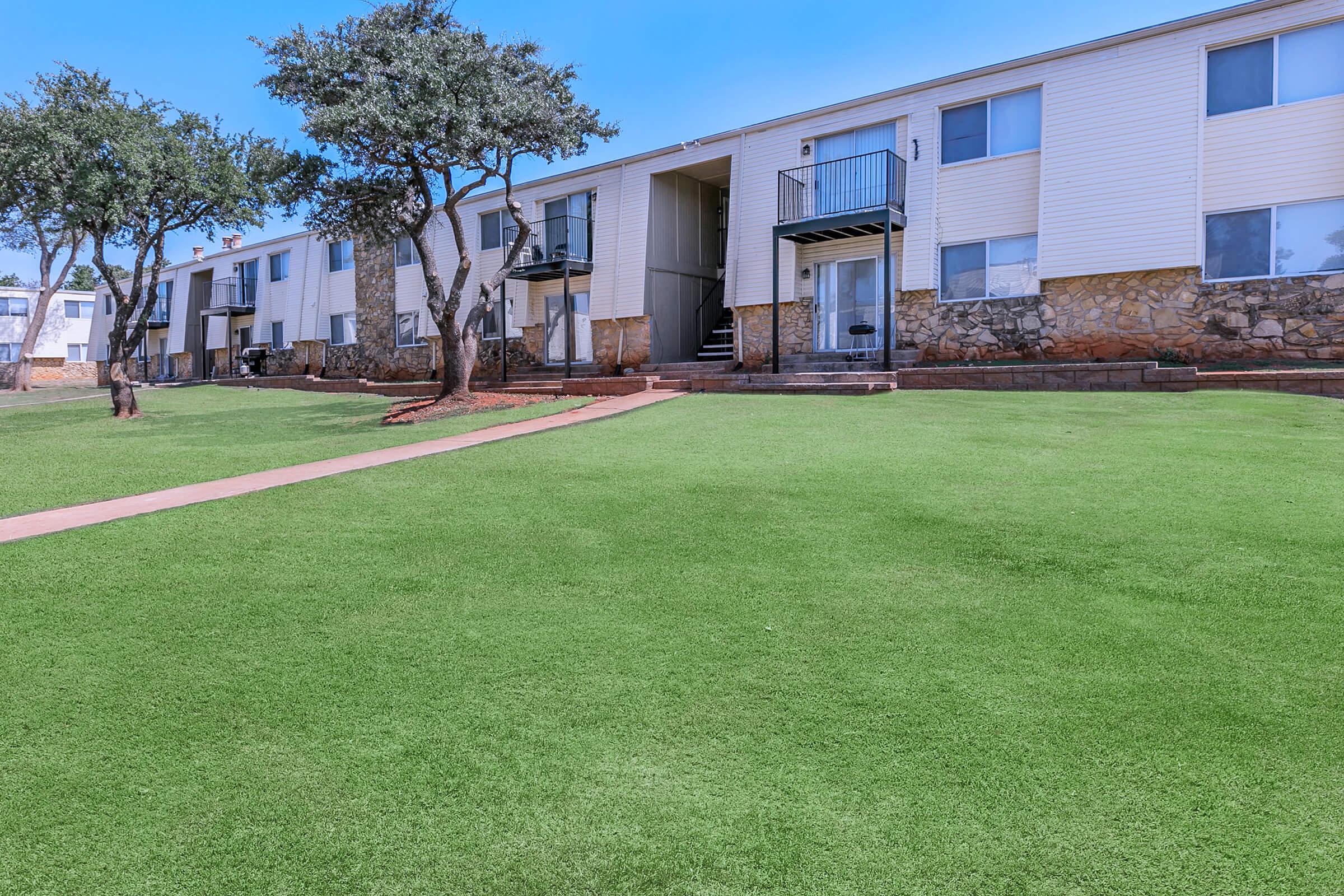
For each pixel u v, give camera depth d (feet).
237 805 7.51
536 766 8.04
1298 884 6.18
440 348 72.84
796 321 51.93
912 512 16.52
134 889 6.44
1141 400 30.37
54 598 12.84
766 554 14.25
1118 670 9.59
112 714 9.21
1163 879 6.28
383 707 9.25
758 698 9.25
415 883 6.46
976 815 7.09
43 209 42.80
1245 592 11.72
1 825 7.27
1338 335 35.58
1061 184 41.70
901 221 45.73
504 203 67.72
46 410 53.98
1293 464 19.06
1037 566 13.17
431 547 15.28
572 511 17.60
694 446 25.11
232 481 22.07
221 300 100.07
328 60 36.14
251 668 10.33
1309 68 35.96
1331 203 35.65
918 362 46.11
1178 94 38.55
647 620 11.53
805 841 6.84
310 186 40.29
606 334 60.85
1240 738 8.10
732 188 54.03
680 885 6.37
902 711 8.85
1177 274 39.17
